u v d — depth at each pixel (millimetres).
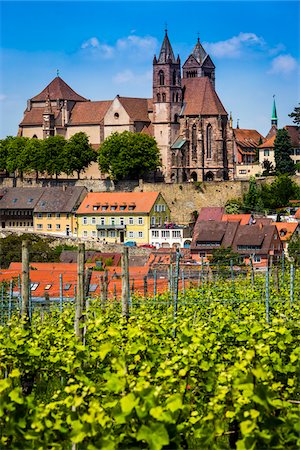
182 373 41125
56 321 69625
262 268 140625
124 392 38750
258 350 41656
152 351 47156
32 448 37000
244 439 35156
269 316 62156
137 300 78250
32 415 37719
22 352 50750
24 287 60969
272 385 38375
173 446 36312
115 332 48250
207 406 40344
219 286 89188
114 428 37031
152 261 184125
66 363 49000
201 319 63656
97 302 76312
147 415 36062
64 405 40562
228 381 39750
